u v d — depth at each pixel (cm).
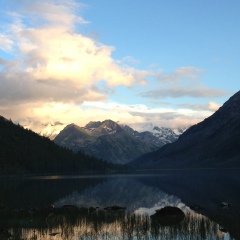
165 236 4238
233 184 13050
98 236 4281
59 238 4191
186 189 11494
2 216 5800
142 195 10006
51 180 18538
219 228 4662
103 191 11462
